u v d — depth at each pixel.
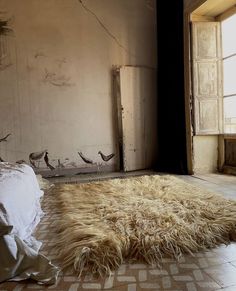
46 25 4.56
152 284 1.44
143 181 3.56
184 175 4.32
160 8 4.89
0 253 1.54
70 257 1.68
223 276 1.50
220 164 4.50
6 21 4.41
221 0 3.86
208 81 4.34
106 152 4.91
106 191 3.11
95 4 4.75
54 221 2.40
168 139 4.88
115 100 4.92
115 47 4.89
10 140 4.50
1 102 4.45
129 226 2.03
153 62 5.08
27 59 4.51
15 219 1.67
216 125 4.39
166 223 2.06
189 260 1.69
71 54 4.68
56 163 4.68
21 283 1.49
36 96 4.57
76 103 4.74
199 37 4.27
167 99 4.84
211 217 2.21
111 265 1.62
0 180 1.91
